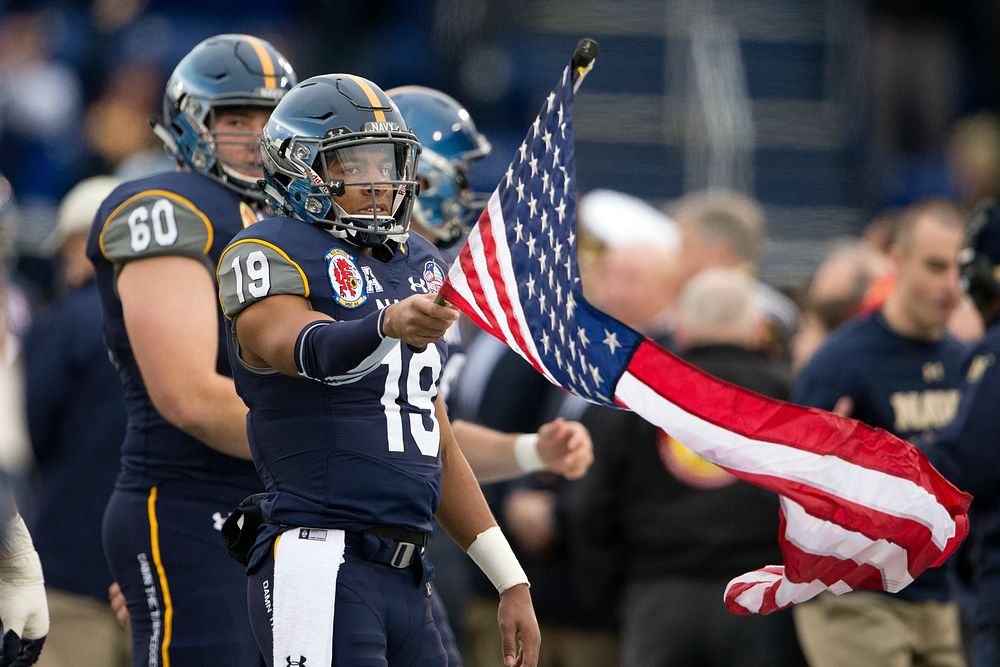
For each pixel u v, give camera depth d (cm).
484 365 2316
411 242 1288
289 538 1176
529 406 2286
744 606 1362
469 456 1619
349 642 1159
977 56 4875
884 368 2020
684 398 1323
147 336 1400
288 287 1167
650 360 1319
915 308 2016
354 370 1100
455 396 1638
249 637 1429
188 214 1438
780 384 2097
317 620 1155
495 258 1158
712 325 2102
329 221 1204
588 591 2117
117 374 2012
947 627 1981
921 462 1366
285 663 1155
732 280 2134
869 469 1348
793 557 1341
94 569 2000
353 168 1202
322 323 1119
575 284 1269
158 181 1462
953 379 2042
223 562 1430
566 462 1577
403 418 1205
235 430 1381
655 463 2055
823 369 2038
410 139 1223
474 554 1323
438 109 1673
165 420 1446
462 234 1730
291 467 1186
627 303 2408
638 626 2066
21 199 3916
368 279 1209
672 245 2658
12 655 1295
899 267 2034
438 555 2064
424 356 1230
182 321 1402
